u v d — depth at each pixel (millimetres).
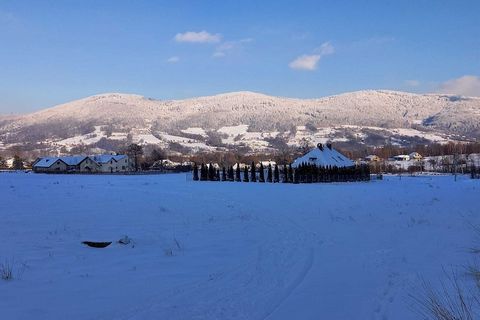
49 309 7246
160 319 6797
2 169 129625
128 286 8641
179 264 10586
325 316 6898
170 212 21844
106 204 25750
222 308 7309
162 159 139625
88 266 10359
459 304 6848
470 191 37656
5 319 6750
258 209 23375
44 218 19062
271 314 7023
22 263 10570
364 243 12898
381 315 6828
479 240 12664
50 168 116375
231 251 12125
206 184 52500
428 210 21766
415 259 10445
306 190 40906
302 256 11281
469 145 152000
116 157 122875
